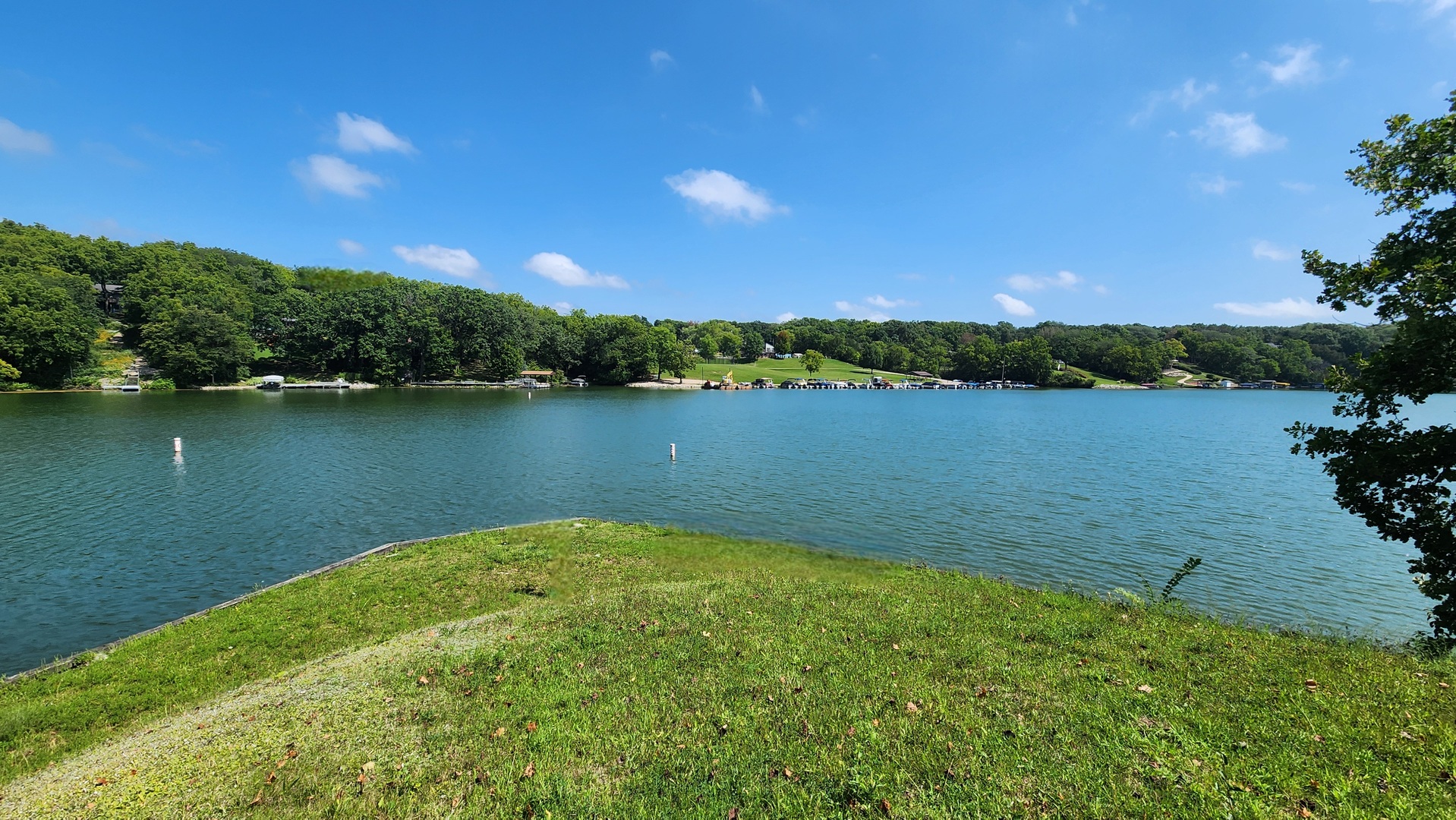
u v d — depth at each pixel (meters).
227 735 7.29
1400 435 6.48
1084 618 11.24
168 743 7.25
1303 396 141.12
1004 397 131.50
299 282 178.88
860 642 9.44
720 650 9.09
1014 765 5.88
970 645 9.34
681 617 10.86
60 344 81.69
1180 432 58.59
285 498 25.36
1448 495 6.21
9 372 75.25
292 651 11.16
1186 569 13.61
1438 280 5.97
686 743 6.50
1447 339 5.82
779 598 12.16
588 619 10.92
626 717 7.12
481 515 23.83
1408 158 6.36
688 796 5.62
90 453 35.00
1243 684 7.85
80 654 11.29
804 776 5.85
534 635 10.20
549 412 70.06
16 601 14.71
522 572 15.83
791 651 9.02
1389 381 6.38
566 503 26.08
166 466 31.41
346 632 12.05
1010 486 30.47
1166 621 11.34
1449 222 6.08
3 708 9.19
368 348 107.38
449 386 114.88
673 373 154.75
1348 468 6.61
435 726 7.20
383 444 41.03
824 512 24.81
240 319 108.81
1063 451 43.84
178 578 16.36
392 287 120.88
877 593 12.86
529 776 6.05
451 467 33.53
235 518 22.22
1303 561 19.11
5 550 18.22
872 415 77.50
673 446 36.81
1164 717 6.84
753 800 5.55
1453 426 6.10
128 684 9.91
